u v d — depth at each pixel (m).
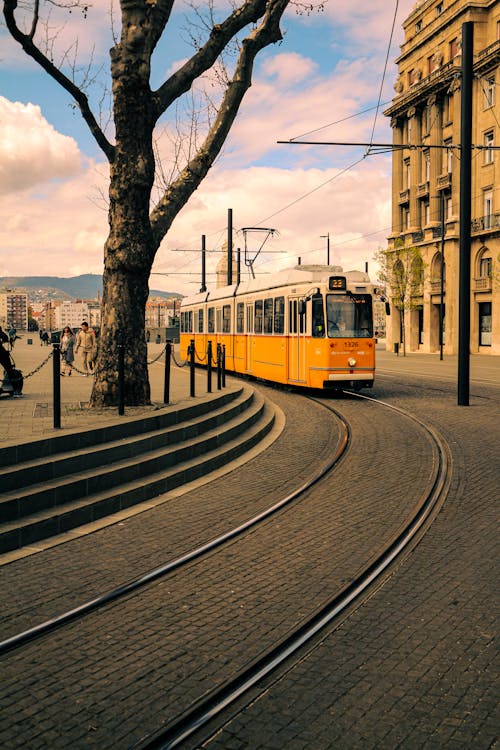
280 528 6.51
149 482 7.88
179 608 4.65
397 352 49.53
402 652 3.93
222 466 9.62
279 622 4.37
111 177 10.72
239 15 11.03
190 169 11.56
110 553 5.86
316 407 15.94
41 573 5.37
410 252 48.75
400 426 12.69
